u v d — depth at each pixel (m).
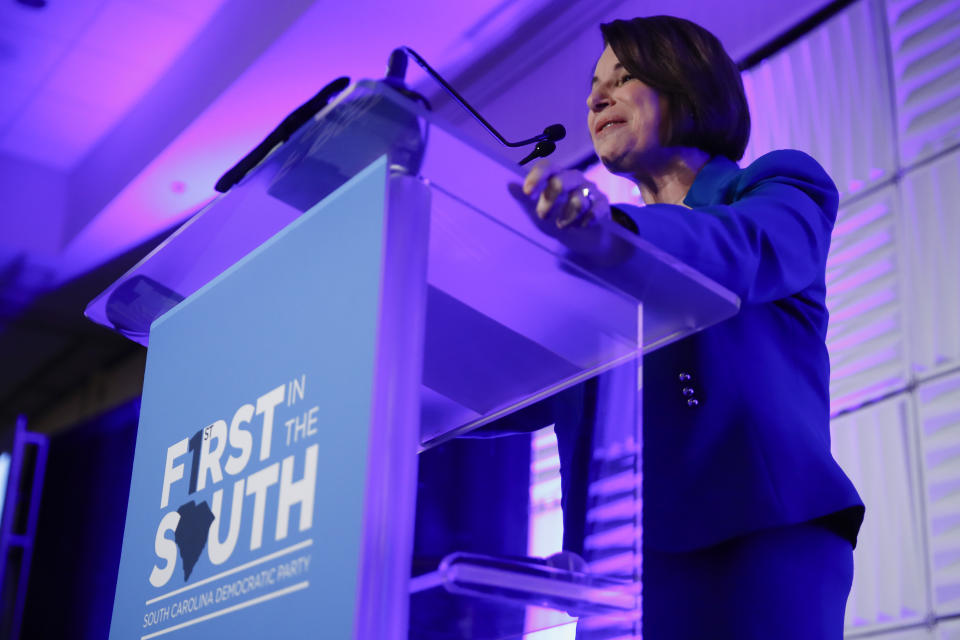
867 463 2.56
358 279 0.83
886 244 2.71
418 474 0.79
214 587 0.91
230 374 0.99
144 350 7.41
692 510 1.14
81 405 7.91
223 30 5.07
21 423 7.19
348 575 0.74
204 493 0.97
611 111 1.54
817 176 1.30
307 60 4.71
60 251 6.24
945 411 2.45
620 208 0.96
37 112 5.93
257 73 4.79
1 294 6.70
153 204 5.75
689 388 1.18
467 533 0.80
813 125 3.03
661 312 0.94
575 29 4.25
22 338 7.34
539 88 4.36
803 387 1.23
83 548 7.26
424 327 0.79
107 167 5.94
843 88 2.98
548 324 0.91
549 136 1.38
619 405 0.89
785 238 1.11
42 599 7.35
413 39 4.56
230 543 0.91
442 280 0.87
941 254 2.58
